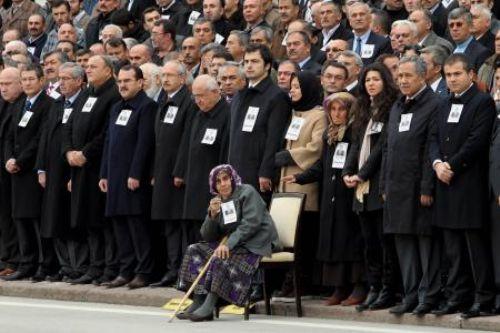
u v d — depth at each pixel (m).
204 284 19.20
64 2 29.45
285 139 20.64
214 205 19.53
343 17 25.53
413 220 18.53
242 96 21.05
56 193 23.52
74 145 23.19
